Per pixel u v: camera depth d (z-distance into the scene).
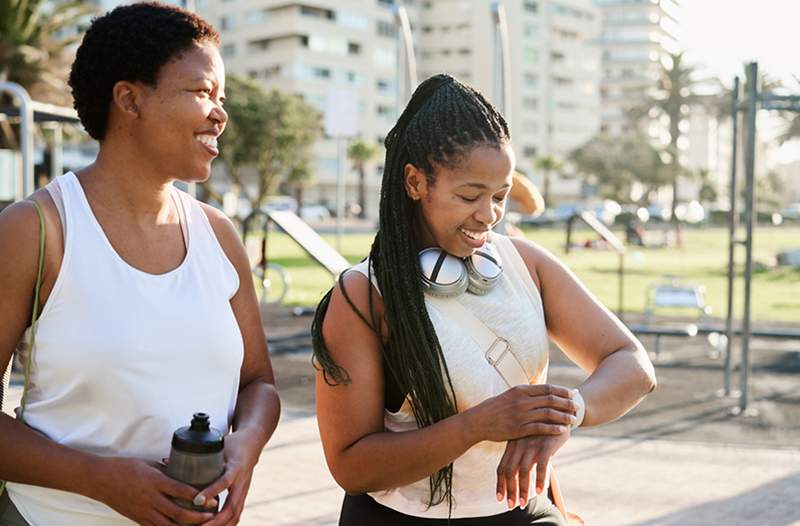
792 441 6.74
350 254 26.98
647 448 6.48
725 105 77.00
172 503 1.66
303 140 58.69
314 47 85.38
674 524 4.83
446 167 1.73
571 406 1.62
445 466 1.79
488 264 1.85
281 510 4.89
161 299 1.87
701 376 9.45
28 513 1.82
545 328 1.92
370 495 1.92
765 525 4.82
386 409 1.90
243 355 2.02
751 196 7.70
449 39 99.94
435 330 1.79
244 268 2.13
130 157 1.88
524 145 104.81
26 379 1.86
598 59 115.62
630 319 14.15
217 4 90.44
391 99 91.31
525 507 1.90
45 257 1.81
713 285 20.59
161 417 1.83
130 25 1.82
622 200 82.62
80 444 1.82
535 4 104.56
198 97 1.86
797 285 20.78
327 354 1.84
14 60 25.55
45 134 19.84
